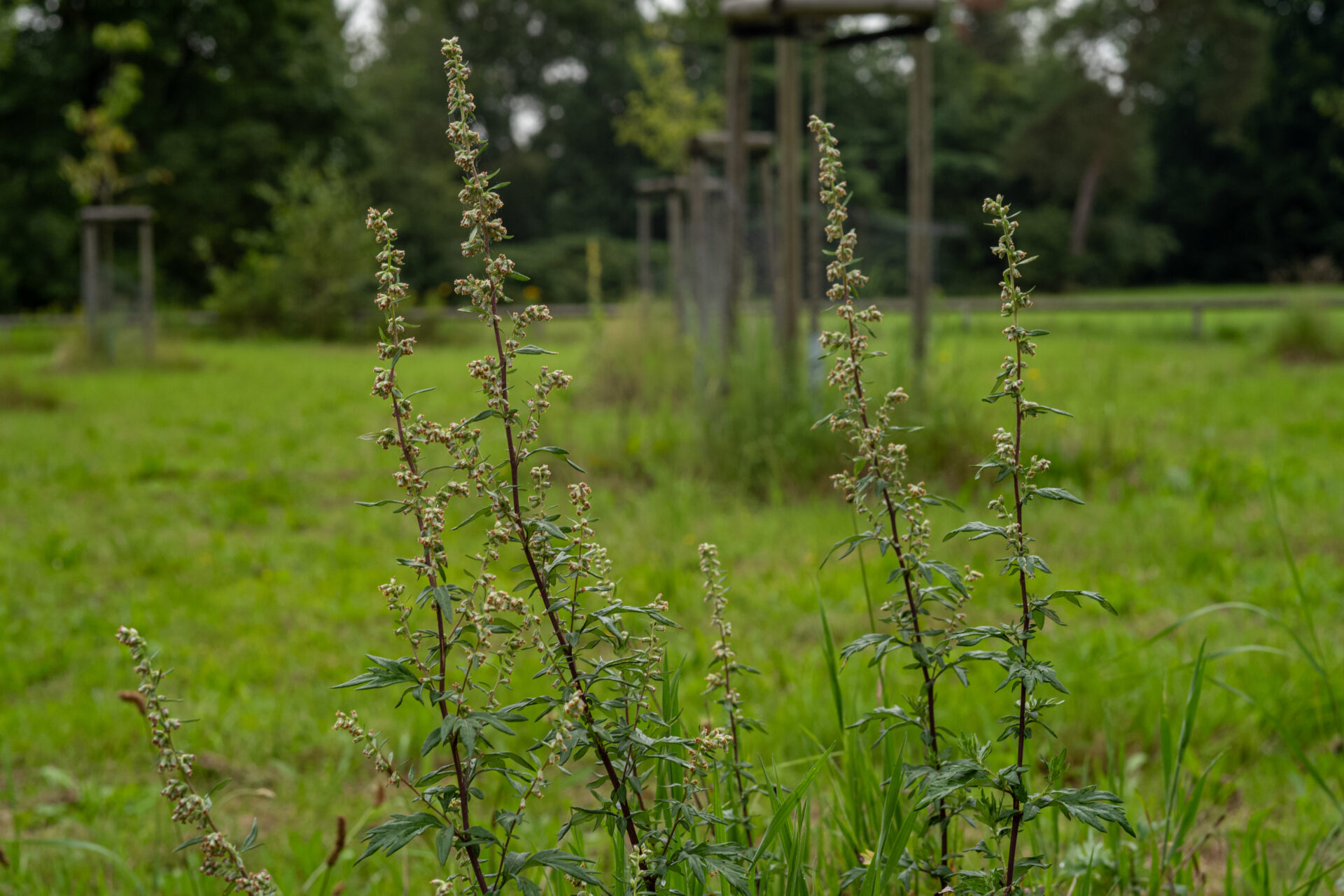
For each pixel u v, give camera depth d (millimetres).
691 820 1319
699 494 6613
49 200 29500
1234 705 3361
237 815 3066
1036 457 1288
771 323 7980
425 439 1151
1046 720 3303
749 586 5004
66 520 6758
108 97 20766
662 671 1474
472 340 21891
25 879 2559
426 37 48281
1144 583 4863
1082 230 48562
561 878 1567
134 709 3775
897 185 48344
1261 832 2615
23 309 29875
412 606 1129
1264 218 48062
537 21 50062
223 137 30703
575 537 1231
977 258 47750
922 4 7527
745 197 8188
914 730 2547
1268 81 47062
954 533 1325
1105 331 20438
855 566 5152
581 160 49938
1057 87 47938
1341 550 5273
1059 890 1981
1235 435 8555
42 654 4426
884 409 1472
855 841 1891
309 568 5688
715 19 24484
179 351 17422
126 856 2754
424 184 41188
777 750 3088
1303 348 14359
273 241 25922
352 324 24844
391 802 3055
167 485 7844
